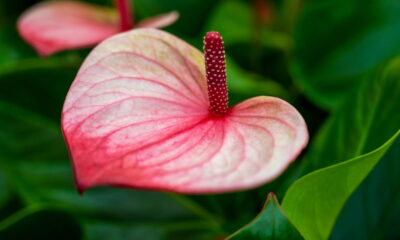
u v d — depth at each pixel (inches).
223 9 31.9
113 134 16.6
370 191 23.1
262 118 16.6
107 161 15.8
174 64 18.1
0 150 23.7
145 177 15.3
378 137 20.4
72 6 25.1
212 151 16.0
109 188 23.6
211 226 23.1
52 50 23.7
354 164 17.3
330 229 19.4
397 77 20.8
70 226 21.9
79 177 15.3
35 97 24.2
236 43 29.0
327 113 26.6
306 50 26.8
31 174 23.6
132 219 23.4
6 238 21.6
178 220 23.4
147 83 17.6
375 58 26.2
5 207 24.1
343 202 18.6
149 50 18.0
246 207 23.1
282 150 15.6
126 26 23.5
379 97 20.9
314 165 21.6
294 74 26.3
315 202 18.4
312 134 26.3
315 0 27.9
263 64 30.2
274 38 29.2
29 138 24.0
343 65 26.4
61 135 24.1
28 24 24.4
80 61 24.6
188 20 29.6
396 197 23.0
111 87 17.3
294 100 27.3
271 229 16.7
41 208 21.4
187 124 17.0
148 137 16.6
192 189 14.9
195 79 18.1
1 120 23.9
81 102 16.9
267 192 23.1
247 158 15.7
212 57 17.0
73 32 24.2
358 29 26.7
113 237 23.0
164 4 29.2
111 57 17.6
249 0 31.7
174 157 16.0
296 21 28.3
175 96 17.6
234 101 25.0
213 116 17.2
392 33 26.4
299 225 19.0
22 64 23.5
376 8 26.7
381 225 22.9
